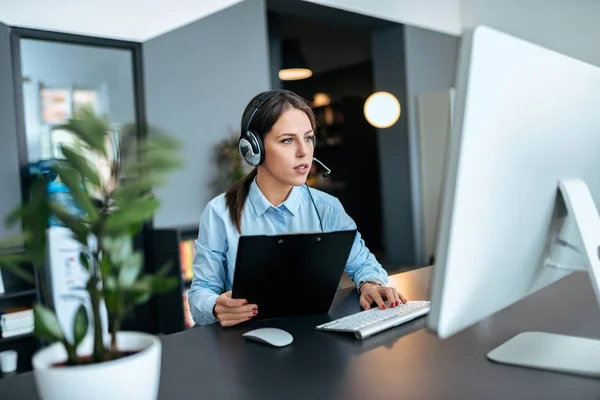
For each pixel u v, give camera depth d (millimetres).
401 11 6047
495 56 692
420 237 6270
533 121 778
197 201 4344
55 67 3705
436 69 6527
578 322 1176
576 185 861
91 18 3816
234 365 1045
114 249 734
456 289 713
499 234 756
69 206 705
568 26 4695
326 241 1326
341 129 8930
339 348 1110
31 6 3562
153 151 720
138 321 3990
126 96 4016
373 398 852
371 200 8625
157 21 4129
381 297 1453
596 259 841
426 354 1036
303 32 7887
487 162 706
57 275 3246
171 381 975
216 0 4457
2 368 3264
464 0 6281
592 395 813
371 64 8797
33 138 3598
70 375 708
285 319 1370
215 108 4473
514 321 1207
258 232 1711
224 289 1711
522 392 838
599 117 954
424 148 6180
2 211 3330
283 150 1590
